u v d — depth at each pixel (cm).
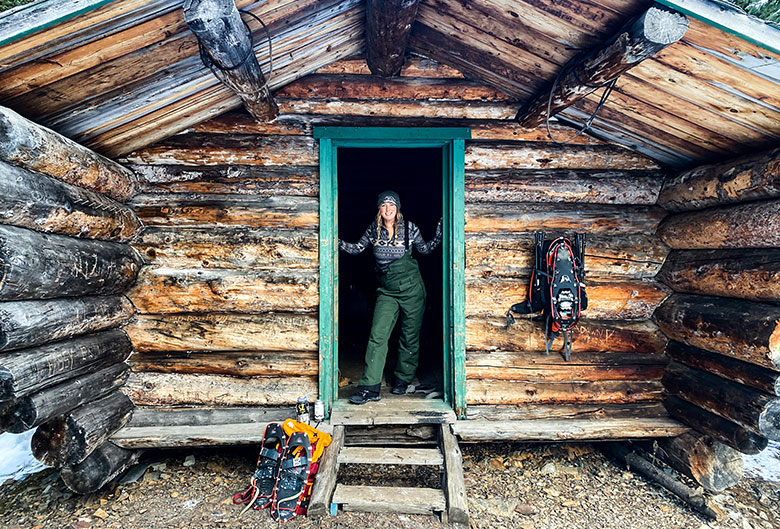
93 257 311
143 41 242
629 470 413
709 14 215
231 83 275
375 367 417
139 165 383
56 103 270
